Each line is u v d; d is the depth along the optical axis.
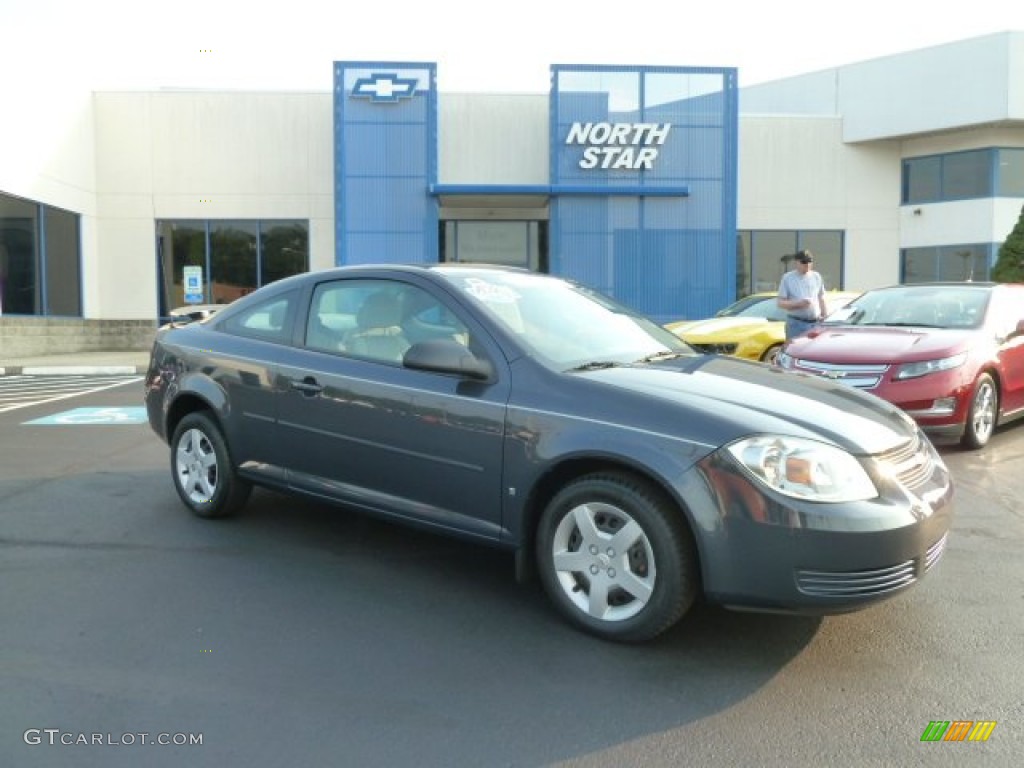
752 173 23.89
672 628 3.77
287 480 4.79
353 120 20.09
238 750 2.80
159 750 2.79
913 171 24.30
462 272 4.56
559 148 20.30
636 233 20.48
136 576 4.35
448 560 4.65
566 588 3.71
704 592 3.34
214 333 5.31
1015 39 21.84
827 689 3.23
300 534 5.07
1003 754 2.80
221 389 5.07
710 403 3.55
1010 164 23.09
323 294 4.83
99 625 3.75
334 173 20.92
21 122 17.81
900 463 3.56
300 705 3.09
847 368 7.38
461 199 21.17
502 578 4.38
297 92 21.80
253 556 4.68
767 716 3.03
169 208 21.75
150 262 21.81
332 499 4.57
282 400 4.73
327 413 4.49
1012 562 4.67
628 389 3.65
